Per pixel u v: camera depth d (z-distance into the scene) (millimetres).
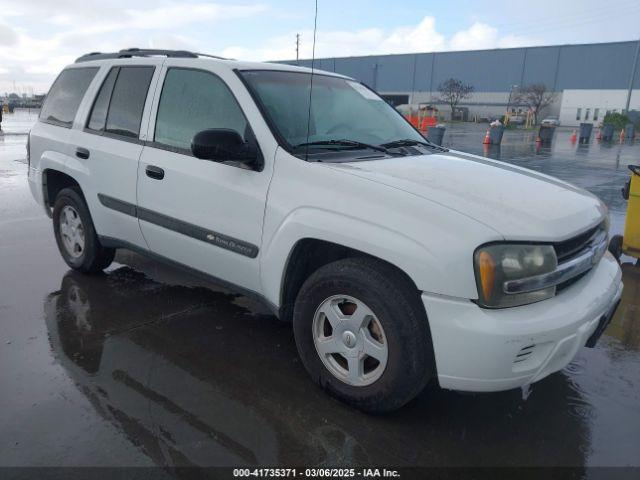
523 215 2635
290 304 3146
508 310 2457
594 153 18641
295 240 2881
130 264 5078
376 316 2633
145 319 3904
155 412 2781
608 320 2988
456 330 2420
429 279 2441
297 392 3021
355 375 2801
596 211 3078
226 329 3791
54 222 4836
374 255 2596
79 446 2498
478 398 3055
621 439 2734
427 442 2648
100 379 3074
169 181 3543
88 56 4812
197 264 3598
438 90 64938
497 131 21078
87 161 4211
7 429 2594
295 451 2533
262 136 3139
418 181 2832
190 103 3574
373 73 74875
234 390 3021
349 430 2709
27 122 27016
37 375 3088
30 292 4336
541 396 3105
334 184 2812
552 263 2547
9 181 9430
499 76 66188
